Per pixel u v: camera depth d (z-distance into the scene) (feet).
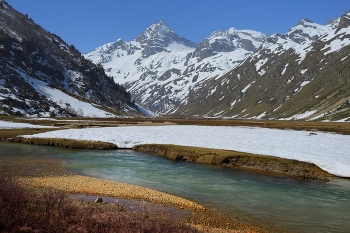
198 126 329.11
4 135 200.13
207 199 79.56
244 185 95.86
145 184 94.89
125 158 142.31
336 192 89.15
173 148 154.20
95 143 173.78
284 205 75.72
